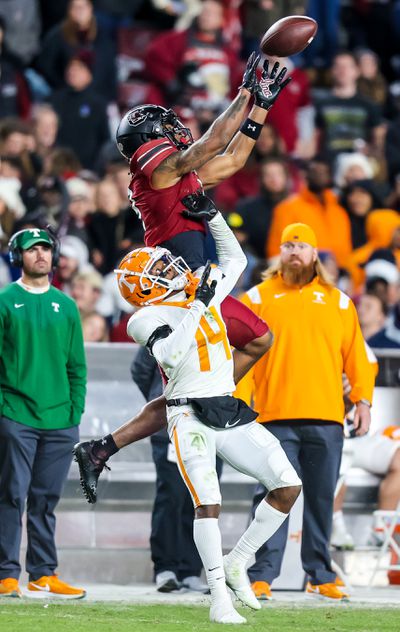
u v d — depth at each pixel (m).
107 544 30.41
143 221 22.36
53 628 19.77
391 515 29.12
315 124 50.50
